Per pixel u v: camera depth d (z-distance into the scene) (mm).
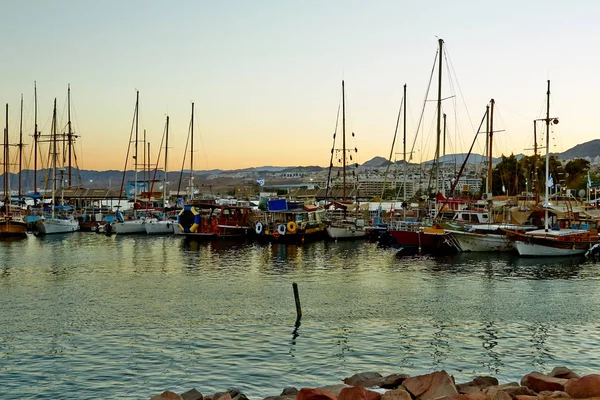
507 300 33875
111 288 39156
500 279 41531
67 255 59312
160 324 28625
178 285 40250
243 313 30922
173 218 90688
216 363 22516
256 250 62875
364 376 19125
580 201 89750
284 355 23422
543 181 120938
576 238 53594
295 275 44438
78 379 20953
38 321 29469
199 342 25359
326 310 31469
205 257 56656
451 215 73625
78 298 35562
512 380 20391
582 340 25281
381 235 68938
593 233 54438
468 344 24812
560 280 40969
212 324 28500
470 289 37594
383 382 18266
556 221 64500
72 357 23422
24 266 50750
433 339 25609
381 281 41156
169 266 50250
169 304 33500
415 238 59531
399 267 48250
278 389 19812
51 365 22453
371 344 24875
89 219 97000
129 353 23891
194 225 75875
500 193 127125
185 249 64438
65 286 40094
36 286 40125
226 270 47531
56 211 104562
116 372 21641
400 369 21688
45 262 53531
